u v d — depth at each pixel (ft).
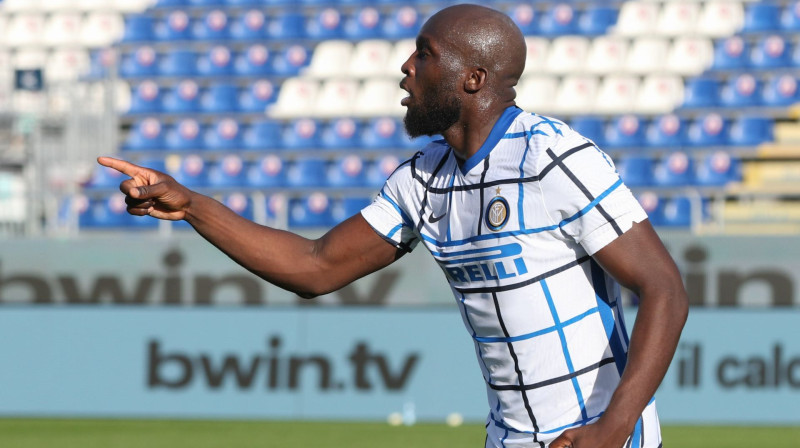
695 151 136.77
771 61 149.89
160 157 143.43
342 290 97.19
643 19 156.56
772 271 91.15
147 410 98.84
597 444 22.88
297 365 97.45
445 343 96.02
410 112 26.25
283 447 81.15
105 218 128.98
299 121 145.38
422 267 96.32
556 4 158.20
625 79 149.79
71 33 167.12
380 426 93.30
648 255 24.23
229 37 161.27
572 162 24.43
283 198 107.14
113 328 99.14
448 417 95.76
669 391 92.84
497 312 25.84
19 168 127.44
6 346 100.17
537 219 24.73
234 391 98.07
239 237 29.37
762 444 81.87
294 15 160.66
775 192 121.29
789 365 91.25
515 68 25.93
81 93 134.21
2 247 99.86
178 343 98.43
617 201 24.29
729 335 91.76
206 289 98.27
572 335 25.41
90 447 81.66
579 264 25.25
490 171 25.38
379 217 28.53
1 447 82.07
